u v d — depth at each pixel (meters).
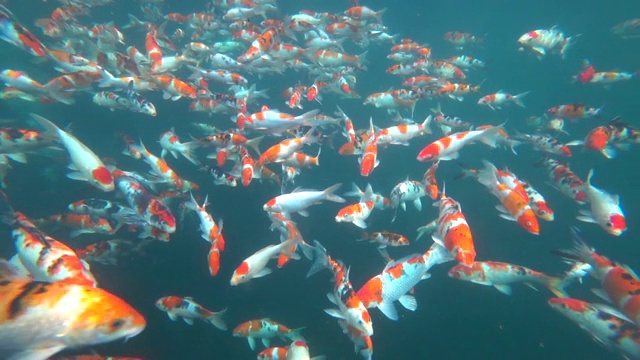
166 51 4.18
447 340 2.40
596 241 3.21
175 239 2.52
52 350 1.07
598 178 4.03
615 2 9.48
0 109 2.98
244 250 2.68
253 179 3.07
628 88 5.96
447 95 3.79
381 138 2.92
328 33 4.25
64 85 2.70
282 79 4.84
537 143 3.23
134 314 1.15
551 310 2.58
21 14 4.18
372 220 2.99
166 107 3.75
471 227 3.16
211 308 2.32
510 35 8.48
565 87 6.26
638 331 1.64
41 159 2.78
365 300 1.74
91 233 2.41
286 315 2.38
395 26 8.42
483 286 2.67
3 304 1.03
